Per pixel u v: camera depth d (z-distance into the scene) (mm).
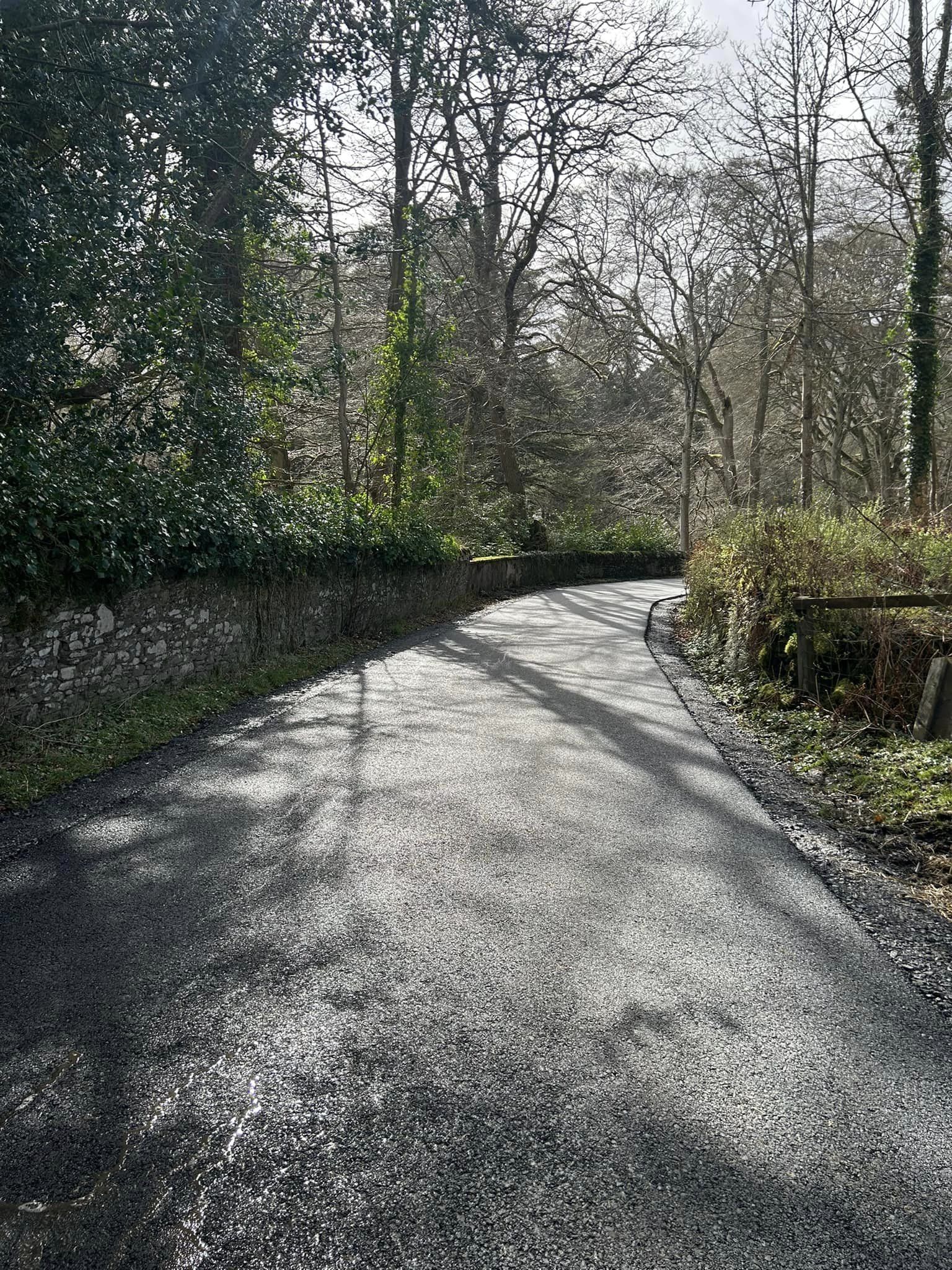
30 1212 2145
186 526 8719
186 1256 2021
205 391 11320
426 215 14922
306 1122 2471
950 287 20016
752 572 10148
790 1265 2014
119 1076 2668
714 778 6180
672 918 3873
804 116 22562
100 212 8586
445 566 19047
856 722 7488
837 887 4297
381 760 6449
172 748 6801
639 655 12344
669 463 40469
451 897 4027
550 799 5566
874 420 32531
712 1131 2463
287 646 11422
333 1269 1989
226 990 3172
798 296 28797
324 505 13828
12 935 3586
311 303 16609
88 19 8070
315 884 4148
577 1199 2199
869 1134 2471
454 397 29719
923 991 3307
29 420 9523
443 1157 2340
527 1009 3084
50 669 6906
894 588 8461
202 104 9023
